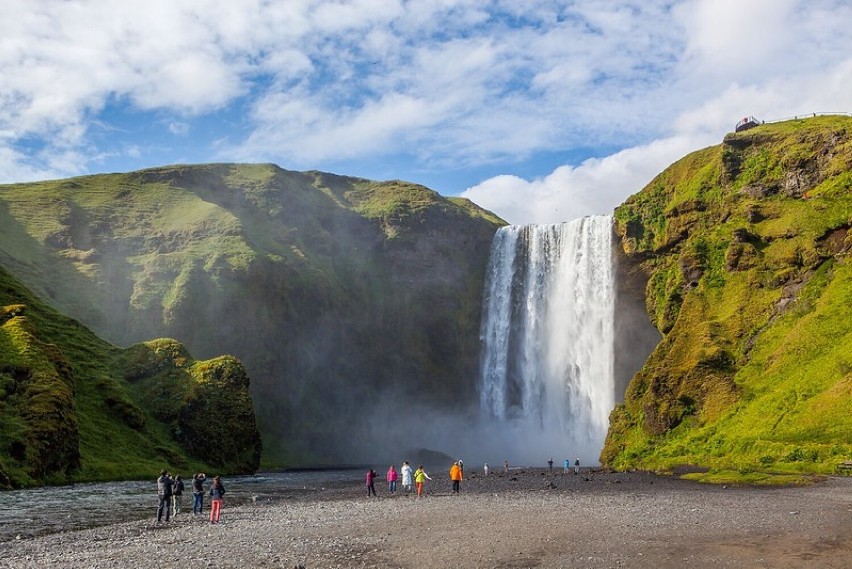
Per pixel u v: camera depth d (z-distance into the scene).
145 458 76.88
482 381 137.00
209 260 126.12
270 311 124.12
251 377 117.75
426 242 148.50
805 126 94.81
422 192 167.12
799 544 21.91
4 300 85.81
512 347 134.00
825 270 72.88
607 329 113.56
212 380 91.06
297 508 39.78
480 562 19.83
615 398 109.12
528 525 27.70
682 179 105.94
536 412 125.06
